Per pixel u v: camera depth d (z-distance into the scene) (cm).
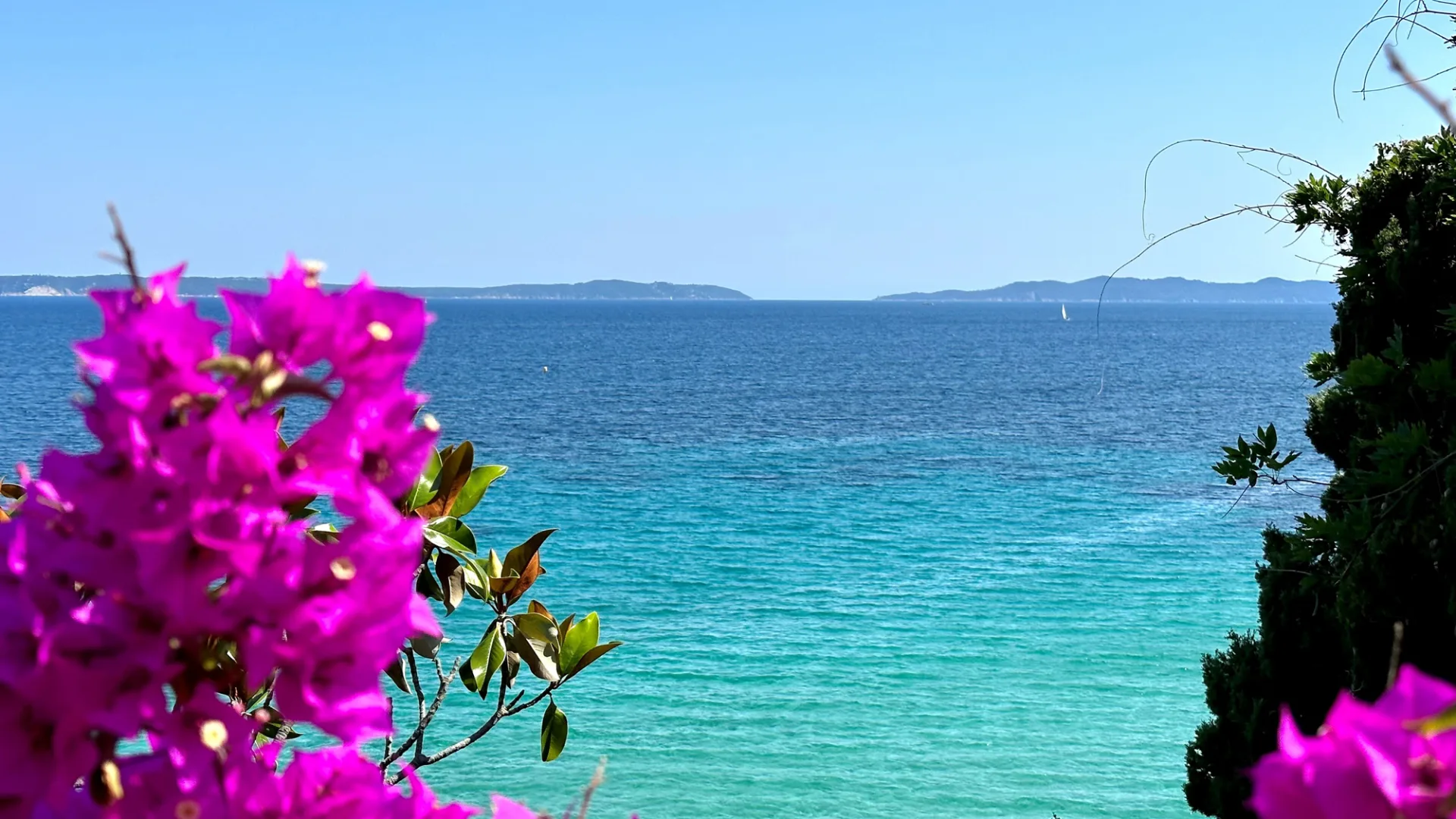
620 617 3803
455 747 376
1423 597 518
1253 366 15462
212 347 132
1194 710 2961
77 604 138
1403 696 100
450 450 375
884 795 2512
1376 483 512
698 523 5306
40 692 125
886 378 13662
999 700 3048
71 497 128
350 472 139
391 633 141
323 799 145
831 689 3138
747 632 3647
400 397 143
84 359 128
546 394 11344
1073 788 2525
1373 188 672
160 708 130
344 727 140
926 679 3209
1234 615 3772
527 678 3055
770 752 2716
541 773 2566
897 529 5194
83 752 128
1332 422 707
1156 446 7812
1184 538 4897
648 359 16712
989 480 6475
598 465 7006
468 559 379
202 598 129
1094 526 5178
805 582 4250
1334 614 668
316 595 137
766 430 8712
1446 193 637
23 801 132
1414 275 646
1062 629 3647
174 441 125
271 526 139
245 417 134
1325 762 98
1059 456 7381
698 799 2472
